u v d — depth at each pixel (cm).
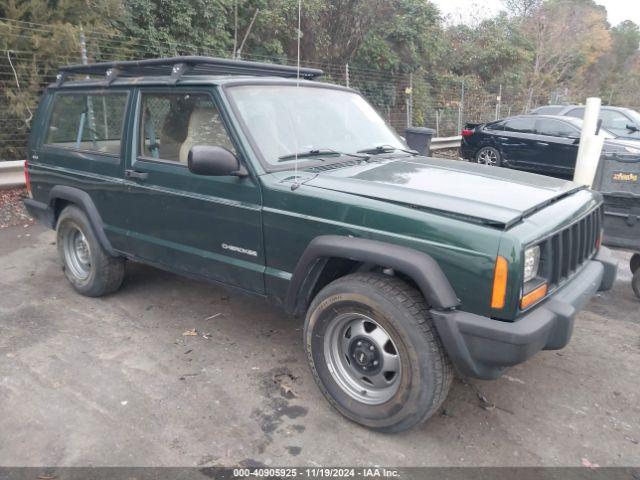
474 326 247
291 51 1562
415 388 266
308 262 293
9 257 582
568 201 309
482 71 2495
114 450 274
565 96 2923
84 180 434
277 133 342
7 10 823
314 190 299
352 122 402
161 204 372
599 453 278
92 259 448
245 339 398
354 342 295
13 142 862
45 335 400
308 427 296
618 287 518
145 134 391
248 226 325
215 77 354
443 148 1549
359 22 1684
